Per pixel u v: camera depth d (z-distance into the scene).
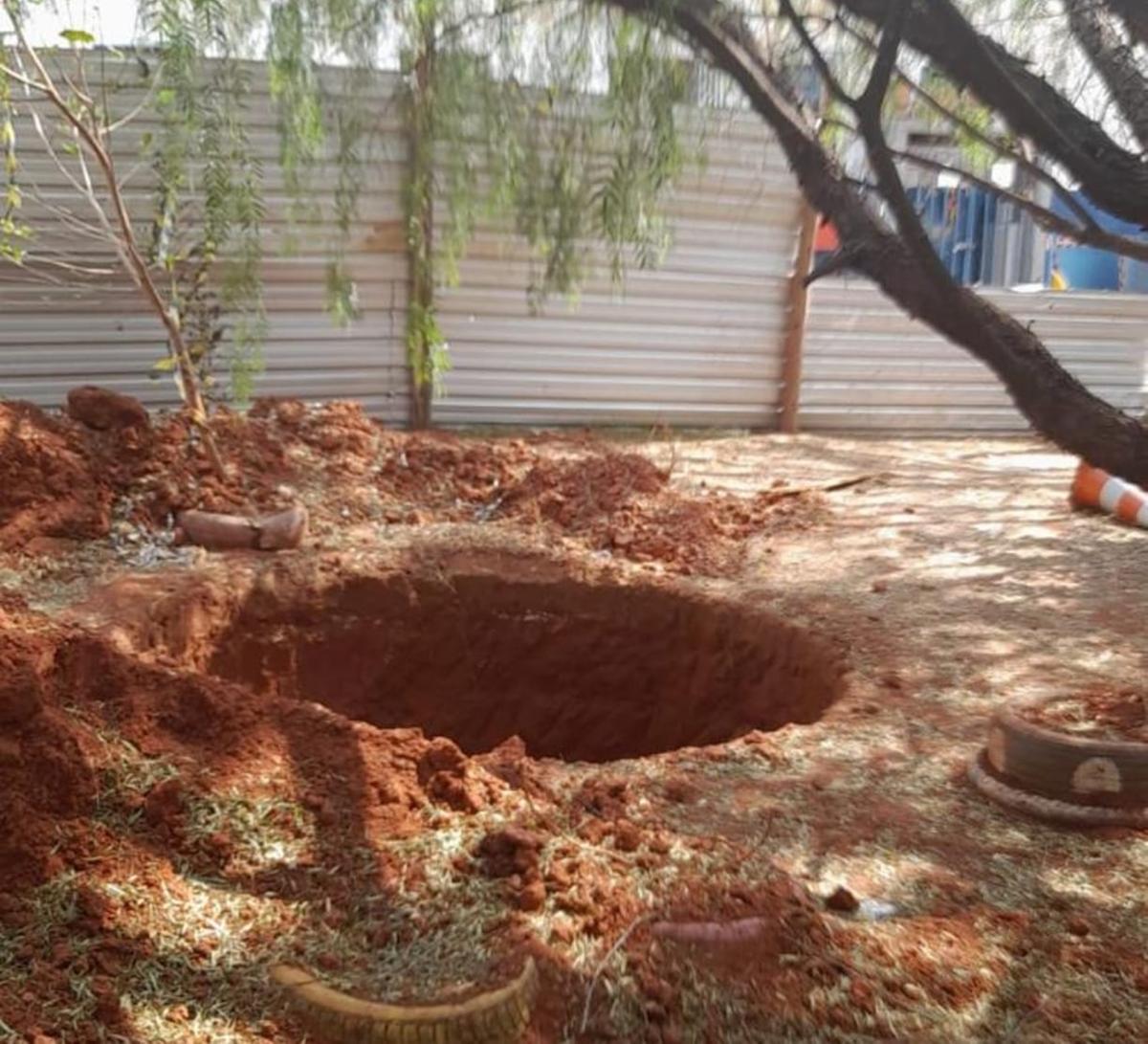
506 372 11.69
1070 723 5.17
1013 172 4.21
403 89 3.43
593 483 9.27
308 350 10.91
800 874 4.33
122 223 8.12
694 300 12.06
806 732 5.66
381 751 4.61
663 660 7.75
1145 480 3.01
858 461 11.55
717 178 11.11
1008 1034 3.63
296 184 3.78
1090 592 7.89
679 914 3.92
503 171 3.37
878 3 2.97
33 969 3.43
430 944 3.70
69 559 7.39
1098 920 4.22
